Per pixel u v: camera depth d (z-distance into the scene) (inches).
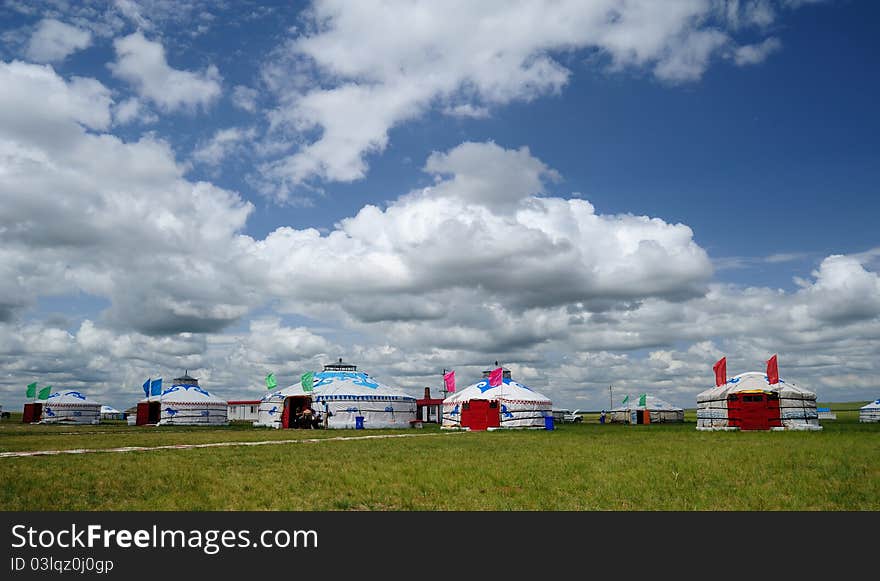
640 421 3388.3
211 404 2842.0
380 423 2322.8
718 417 1989.4
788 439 1320.1
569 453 1005.2
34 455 977.5
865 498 575.8
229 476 711.7
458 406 2300.7
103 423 3166.8
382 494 600.1
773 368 1902.1
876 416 3088.1
